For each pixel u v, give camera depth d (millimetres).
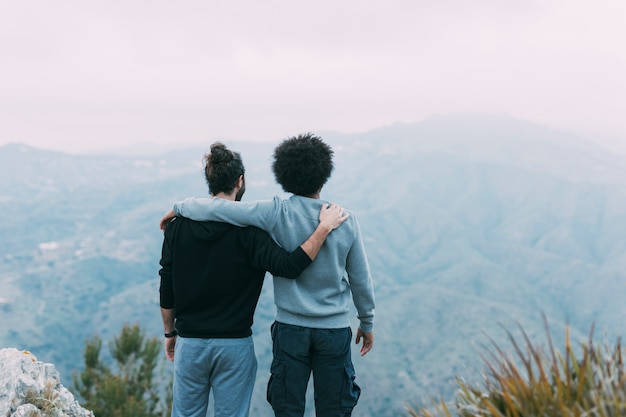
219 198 3008
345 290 3059
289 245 2945
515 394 1928
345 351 3000
